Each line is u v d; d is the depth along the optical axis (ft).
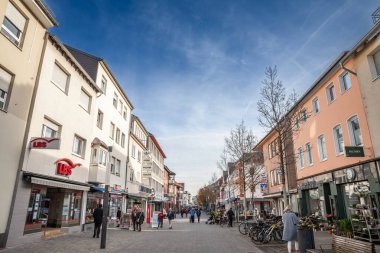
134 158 114.52
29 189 43.01
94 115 70.08
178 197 325.42
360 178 51.39
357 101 53.26
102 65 77.15
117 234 61.52
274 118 52.85
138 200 118.21
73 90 59.00
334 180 60.64
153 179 162.40
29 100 44.19
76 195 59.88
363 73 50.80
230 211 92.22
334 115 61.87
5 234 37.96
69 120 57.00
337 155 60.18
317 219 63.31
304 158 77.71
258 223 50.26
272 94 54.08
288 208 37.01
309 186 73.15
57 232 51.78
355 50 51.60
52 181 47.11
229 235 61.05
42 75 47.37
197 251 38.52
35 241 44.29
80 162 61.57
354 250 21.95
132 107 108.06
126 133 101.96
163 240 51.24
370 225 41.09
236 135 102.94
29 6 44.24
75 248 39.24
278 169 95.61
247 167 106.11
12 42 40.63
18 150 41.22
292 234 35.45
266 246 43.01
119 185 92.22
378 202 46.78
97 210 52.95
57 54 52.65
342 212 58.39
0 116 37.96
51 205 54.24
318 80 66.39
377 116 47.42
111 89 85.20
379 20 45.24
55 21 48.85
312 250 28.71
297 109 56.65
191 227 89.86
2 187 37.86
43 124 48.98
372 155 48.42
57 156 51.80
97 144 69.62
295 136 82.84
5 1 39.52
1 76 39.04
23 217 41.32
